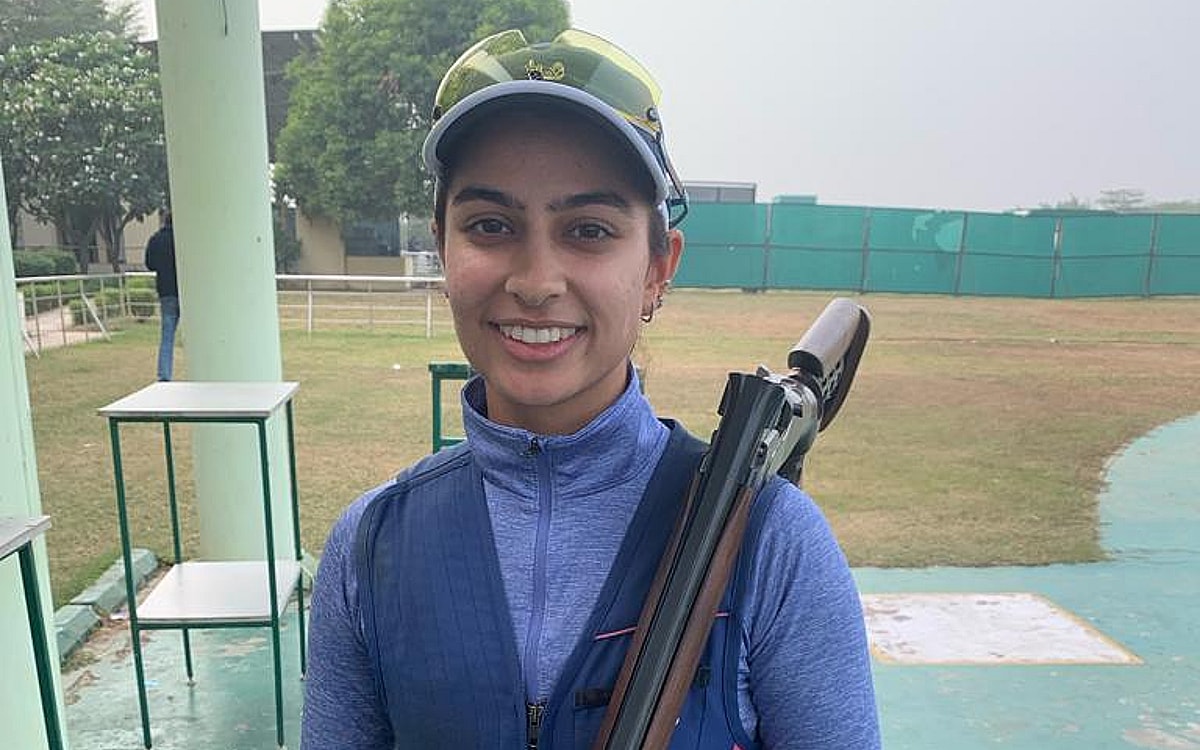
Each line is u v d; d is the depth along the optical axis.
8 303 1.99
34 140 22.20
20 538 1.71
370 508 0.97
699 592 0.80
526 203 0.83
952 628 3.44
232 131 3.44
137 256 26.92
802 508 0.87
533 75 0.84
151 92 23.03
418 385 8.10
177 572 3.03
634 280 0.86
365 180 22.73
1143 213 19.97
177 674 3.04
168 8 3.33
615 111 0.81
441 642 0.87
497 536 0.90
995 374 9.41
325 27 22.81
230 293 3.54
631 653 0.81
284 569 3.06
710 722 0.81
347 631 0.96
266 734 2.70
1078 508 4.93
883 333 12.92
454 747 0.86
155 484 4.96
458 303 0.88
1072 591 3.81
